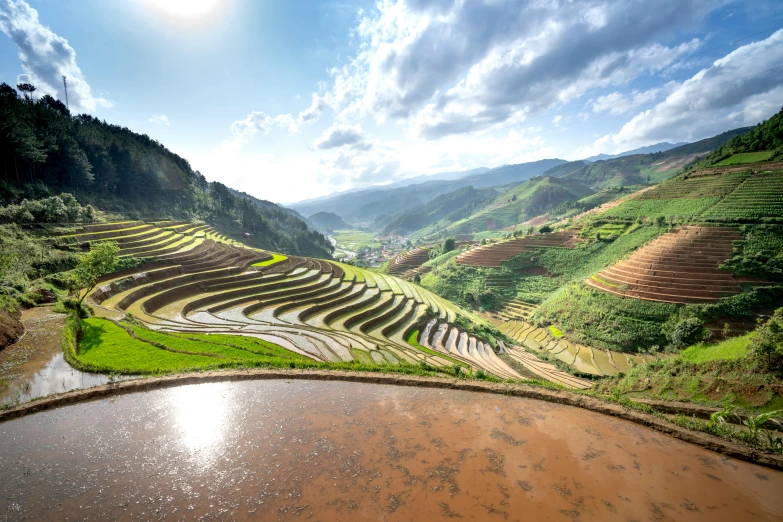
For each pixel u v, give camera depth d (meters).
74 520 9.22
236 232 126.06
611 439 12.93
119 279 43.47
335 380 19.08
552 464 11.30
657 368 31.06
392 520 8.85
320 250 174.50
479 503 9.45
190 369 20.09
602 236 81.12
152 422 14.52
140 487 10.48
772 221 55.44
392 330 50.78
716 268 52.69
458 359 39.16
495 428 13.74
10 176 59.28
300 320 45.16
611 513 9.09
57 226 51.81
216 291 51.97
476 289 84.25
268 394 17.23
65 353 21.73
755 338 25.56
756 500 9.69
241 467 11.30
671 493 9.93
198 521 9.02
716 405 18.73
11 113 58.88
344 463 11.39
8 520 9.26
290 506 9.44
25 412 15.42
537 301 75.88
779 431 16.50
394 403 16.16
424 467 11.13
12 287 30.77
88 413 15.41
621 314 53.62
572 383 39.41
